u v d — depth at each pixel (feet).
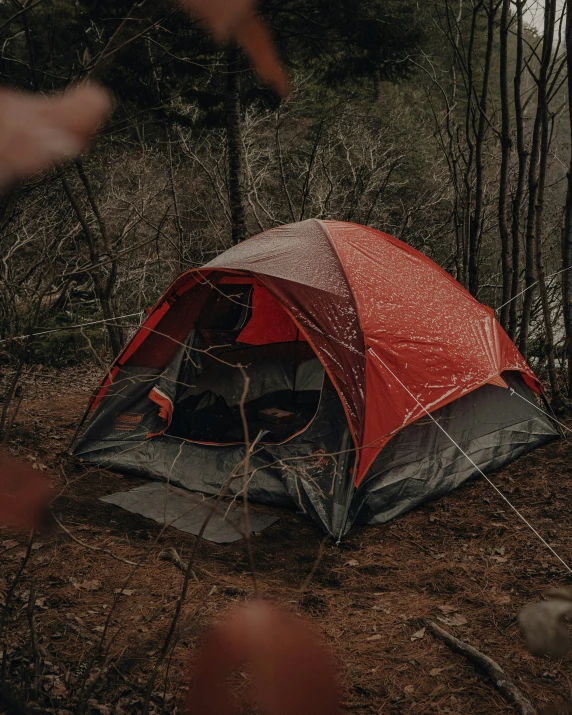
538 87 21.47
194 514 15.84
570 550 13.75
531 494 16.79
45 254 28.27
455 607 11.73
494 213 31.71
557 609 1.96
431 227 41.16
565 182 45.47
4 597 11.03
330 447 16.15
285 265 17.63
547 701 8.92
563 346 24.81
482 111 23.56
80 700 6.92
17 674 8.54
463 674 9.61
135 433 19.01
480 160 24.21
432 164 46.85
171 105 25.70
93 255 24.86
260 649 1.62
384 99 56.54
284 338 23.29
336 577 13.07
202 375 21.06
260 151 42.63
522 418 19.71
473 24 23.09
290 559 13.82
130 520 15.35
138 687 8.80
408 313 17.65
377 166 43.01
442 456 17.11
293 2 28.30
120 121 5.94
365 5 28.27
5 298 26.37
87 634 10.12
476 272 25.34
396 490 16.01
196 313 19.51
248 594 11.95
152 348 19.27
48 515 1.86
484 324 19.77
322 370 22.16
